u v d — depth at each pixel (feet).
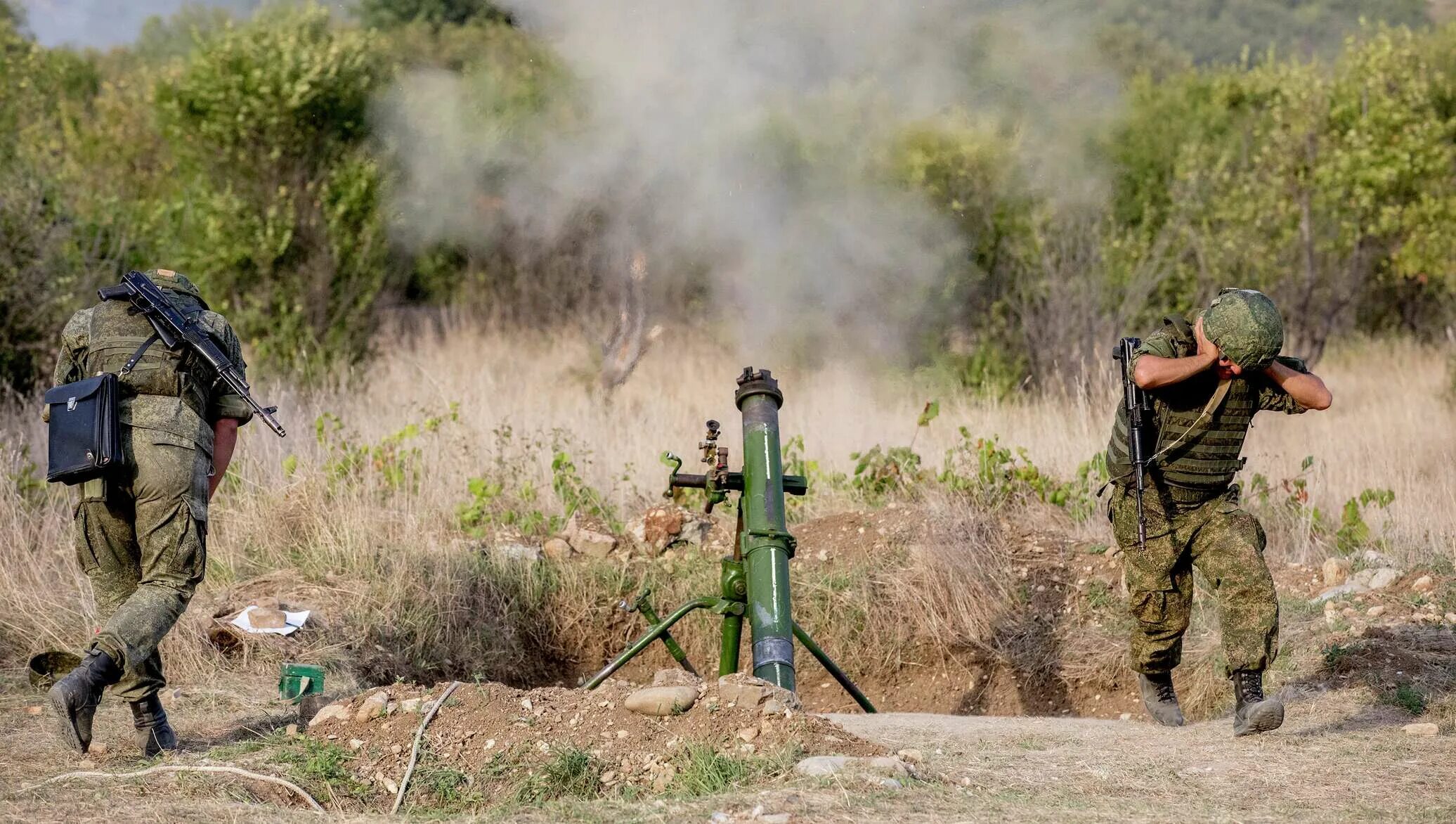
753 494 45.55
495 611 64.39
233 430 41.83
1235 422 44.27
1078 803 33.78
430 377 100.94
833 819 31.12
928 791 33.94
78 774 37.06
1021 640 63.21
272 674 52.19
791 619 44.45
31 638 54.19
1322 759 39.32
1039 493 76.43
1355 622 56.44
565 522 73.61
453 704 40.47
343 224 120.37
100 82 200.44
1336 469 82.79
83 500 39.58
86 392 38.75
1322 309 137.59
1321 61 147.54
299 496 71.26
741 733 38.04
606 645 66.13
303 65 118.21
